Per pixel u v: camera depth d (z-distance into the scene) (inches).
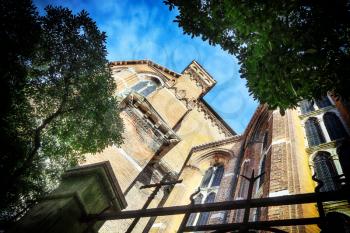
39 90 276.2
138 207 633.0
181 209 125.0
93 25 280.8
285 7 186.7
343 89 190.7
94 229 141.2
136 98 656.4
